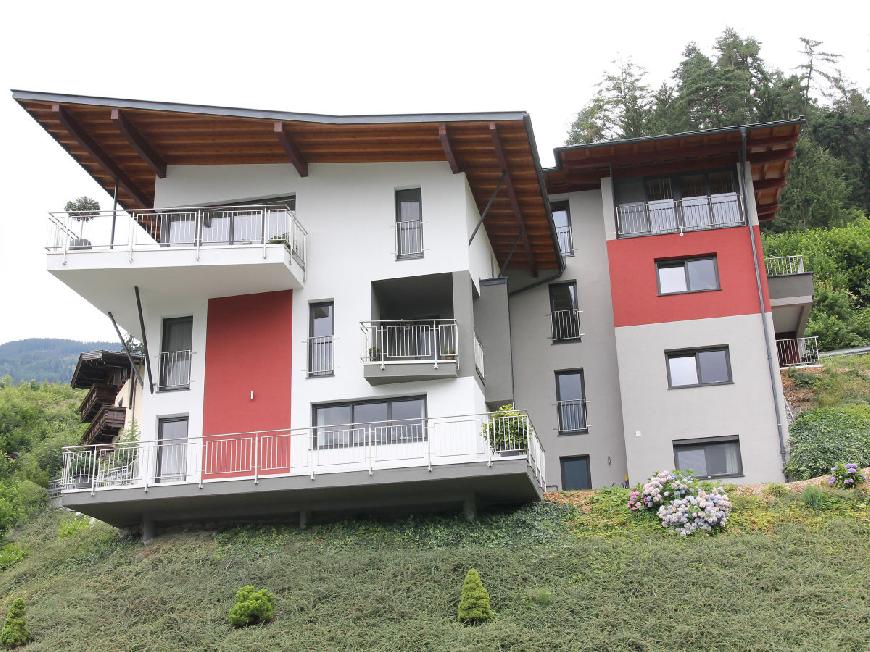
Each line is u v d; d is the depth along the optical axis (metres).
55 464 42.41
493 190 26.30
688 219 28.58
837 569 18.38
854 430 25.23
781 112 51.72
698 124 50.19
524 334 30.62
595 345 30.00
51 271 24.03
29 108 24.86
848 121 54.19
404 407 23.92
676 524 20.97
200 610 19.86
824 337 38.38
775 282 30.62
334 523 23.06
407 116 23.83
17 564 26.14
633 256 28.50
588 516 22.19
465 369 23.80
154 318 25.92
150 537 23.88
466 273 24.55
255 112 24.36
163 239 25.95
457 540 21.69
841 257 44.12
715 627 16.61
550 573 19.38
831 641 15.71
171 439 24.30
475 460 21.67
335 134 24.75
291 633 18.33
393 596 19.08
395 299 25.97
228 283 24.98
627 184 29.31
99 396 41.19
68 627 20.09
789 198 48.94
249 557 21.95
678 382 27.41
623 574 18.89
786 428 26.19
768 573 18.28
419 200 25.56
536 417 29.67
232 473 24.03
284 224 25.19
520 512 22.56
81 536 26.36
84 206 29.95
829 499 21.17
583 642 16.58
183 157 26.56
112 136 25.84
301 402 24.30
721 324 27.47
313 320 25.16
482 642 16.80
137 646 18.81
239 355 25.12
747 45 54.62
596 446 29.00
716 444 26.56
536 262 30.66
